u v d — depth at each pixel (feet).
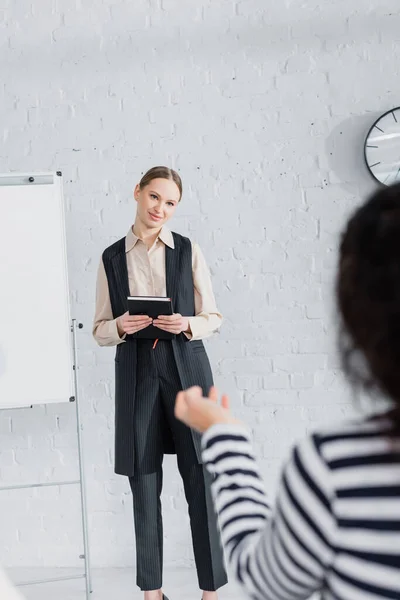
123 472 7.59
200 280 7.79
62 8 9.09
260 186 8.98
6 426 9.19
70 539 9.24
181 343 7.51
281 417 9.00
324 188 8.93
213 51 8.99
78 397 8.21
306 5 8.89
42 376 8.04
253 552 2.10
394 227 1.85
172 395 7.53
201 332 7.52
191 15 8.99
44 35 9.11
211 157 9.02
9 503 9.25
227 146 9.00
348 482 1.87
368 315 1.86
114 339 7.54
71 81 9.12
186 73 9.02
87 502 9.21
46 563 9.24
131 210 9.10
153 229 7.70
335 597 1.91
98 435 9.18
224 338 9.02
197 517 7.58
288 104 8.95
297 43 8.91
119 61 9.07
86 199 9.11
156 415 7.58
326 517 1.88
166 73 9.04
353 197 8.91
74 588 8.65
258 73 8.96
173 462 9.18
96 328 7.82
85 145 9.11
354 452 1.89
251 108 8.98
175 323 7.24
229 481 2.30
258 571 2.05
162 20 9.02
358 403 2.02
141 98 9.07
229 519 2.24
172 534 9.18
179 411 2.66
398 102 8.84
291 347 8.98
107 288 7.87
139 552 7.68
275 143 8.96
